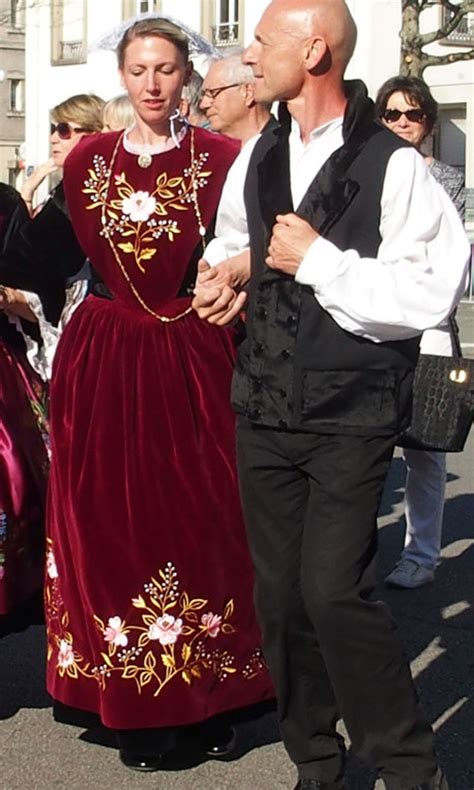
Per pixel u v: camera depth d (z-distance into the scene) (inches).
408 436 193.0
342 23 126.5
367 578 127.3
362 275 122.0
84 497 149.4
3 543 163.6
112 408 149.3
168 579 149.1
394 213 123.9
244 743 162.9
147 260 150.2
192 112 203.6
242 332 152.3
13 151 1771.7
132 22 161.9
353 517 126.3
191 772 155.3
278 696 136.3
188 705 150.6
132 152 151.8
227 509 150.6
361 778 152.2
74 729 167.5
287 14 126.3
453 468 327.0
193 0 1139.9
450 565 237.6
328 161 126.5
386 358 126.0
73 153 154.2
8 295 168.2
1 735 165.8
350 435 125.7
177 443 148.9
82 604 151.3
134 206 150.5
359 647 126.4
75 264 159.8
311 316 126.0
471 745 162.2
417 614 211.6
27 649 195.3
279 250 124.3
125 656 149.5
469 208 749.9
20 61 1750.7
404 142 125.8
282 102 130.3
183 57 150.9
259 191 130.1
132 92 150.1
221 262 134.2
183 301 151.2
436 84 1053.8
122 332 150.9
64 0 1224.8
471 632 203.6
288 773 155.0
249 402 129.5
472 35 1039.6
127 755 155.7
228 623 151.9
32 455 169.6
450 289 123.7
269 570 133.3
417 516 224.1
